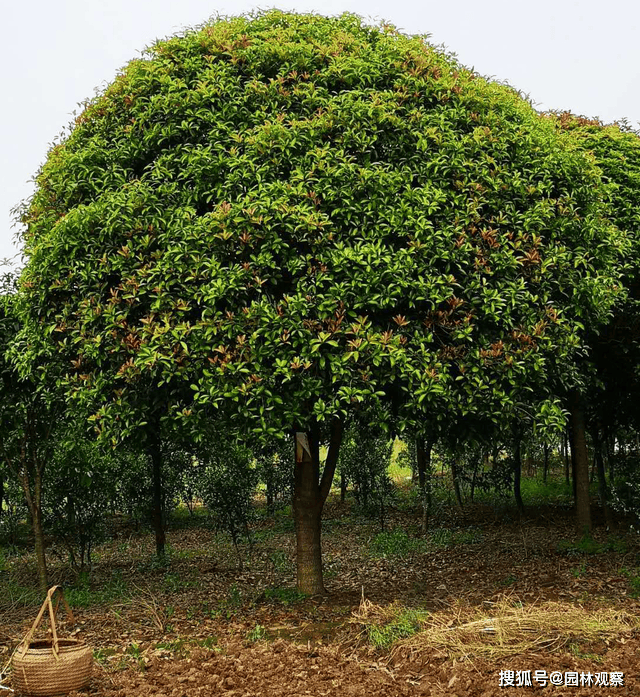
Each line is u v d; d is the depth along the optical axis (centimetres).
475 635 575
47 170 798
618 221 1035
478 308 691
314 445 839
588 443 1524
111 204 694
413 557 1165
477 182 725
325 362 644
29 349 729
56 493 1066
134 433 708
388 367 651
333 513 1759
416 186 721
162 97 745
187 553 1296
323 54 773
